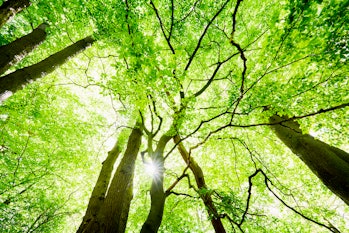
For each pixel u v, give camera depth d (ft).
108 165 19.31
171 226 25.76
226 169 30.60
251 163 30.68
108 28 13.53
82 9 16.99
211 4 21.03
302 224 27.66
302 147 19.39
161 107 16.61
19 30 26.43
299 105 14.70
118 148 21.15
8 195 26.18
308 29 11.00
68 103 34.27
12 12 16.48
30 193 28.60
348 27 10.32
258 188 28.07
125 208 16.16
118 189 14.17
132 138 19.22
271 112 14.78
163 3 20.94
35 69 16.07
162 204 15.30
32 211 26.58
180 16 21.65
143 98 13.89
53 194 30.81
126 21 12.36
